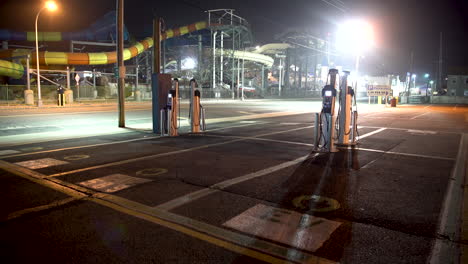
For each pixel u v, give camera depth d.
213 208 4.93
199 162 8.02
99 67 57.41
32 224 4.36
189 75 59.62
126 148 9.90
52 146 10.21
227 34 59.78
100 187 5.97
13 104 32.72
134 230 4.17
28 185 6.10
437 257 3.50
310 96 84.94
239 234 4.05
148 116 21.56
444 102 52.78
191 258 3.48
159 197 5.43
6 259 3.46
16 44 51.19
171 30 52.72
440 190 5.88
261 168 7.43
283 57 76.69
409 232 4.12
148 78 59.41
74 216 4.63
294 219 4.52
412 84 85.25
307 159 8.40
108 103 36.84
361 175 6.87
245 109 29.88
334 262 3.40
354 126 10.65
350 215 4.69
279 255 3.54
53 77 48.34
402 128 15.55
